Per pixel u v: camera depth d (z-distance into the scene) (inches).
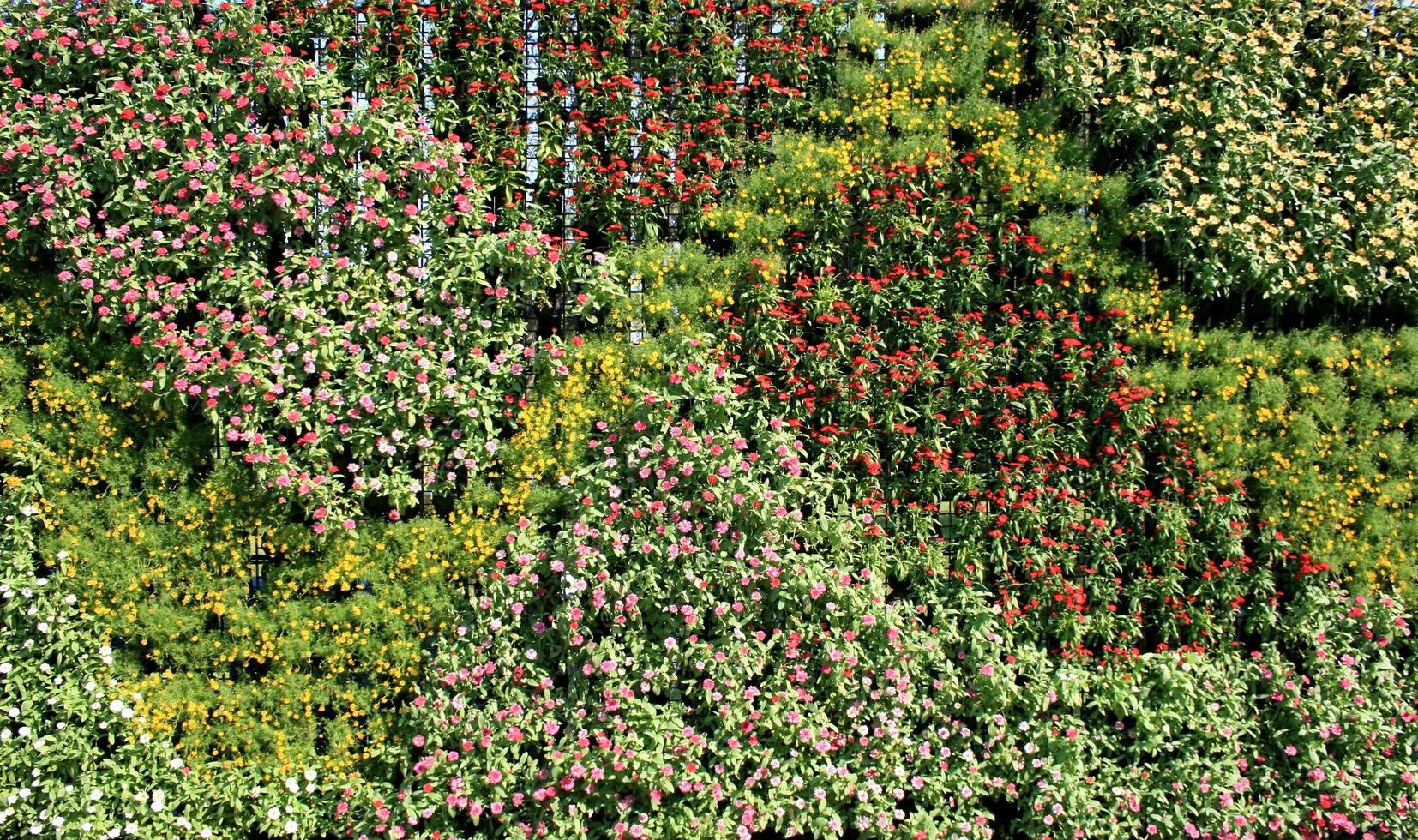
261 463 157.2
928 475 173.9
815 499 170.4
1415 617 174.6
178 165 161.6
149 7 166.2
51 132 161.8
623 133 177.9
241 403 159.0
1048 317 179.3
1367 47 188.1
